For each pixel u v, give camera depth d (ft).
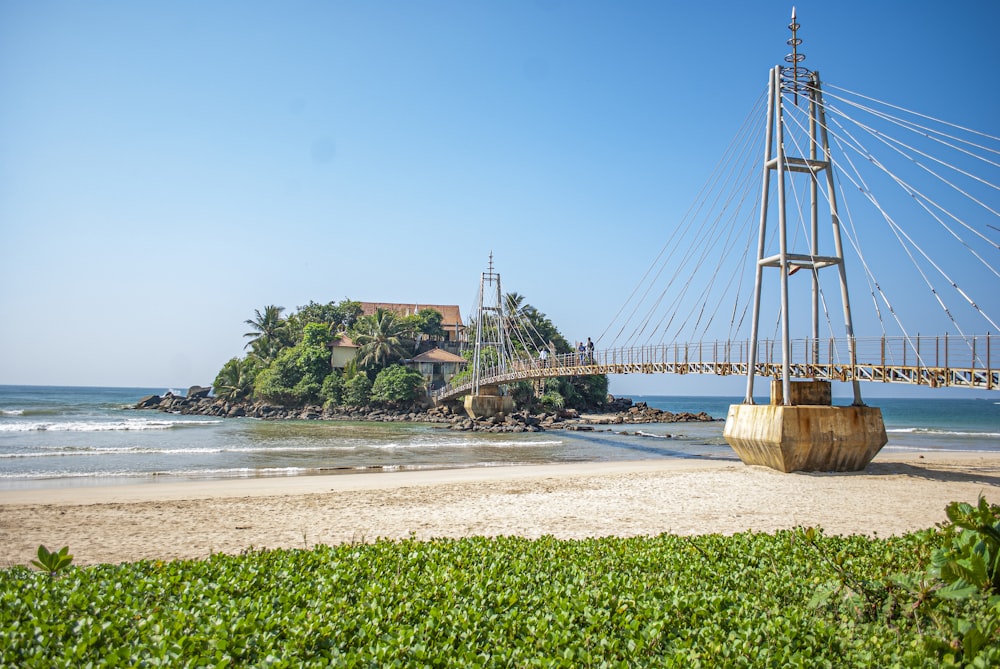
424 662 17.03
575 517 56.59
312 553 29.25
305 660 17.26
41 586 22.40
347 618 20.12
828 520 55.11
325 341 307.58
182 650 16.99
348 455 128.67
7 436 160.76
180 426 207.10
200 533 50.55
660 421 280.10
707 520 55.21
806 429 87.20
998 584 19.56
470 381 275.39
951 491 73.51
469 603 21.65
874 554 28.66
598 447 154.92
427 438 178.09
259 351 322.75
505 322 315.99
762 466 93.97
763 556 28.78
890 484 78.33
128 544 46.80
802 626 19.16
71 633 18.51
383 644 17.78
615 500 65.77
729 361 109.60
